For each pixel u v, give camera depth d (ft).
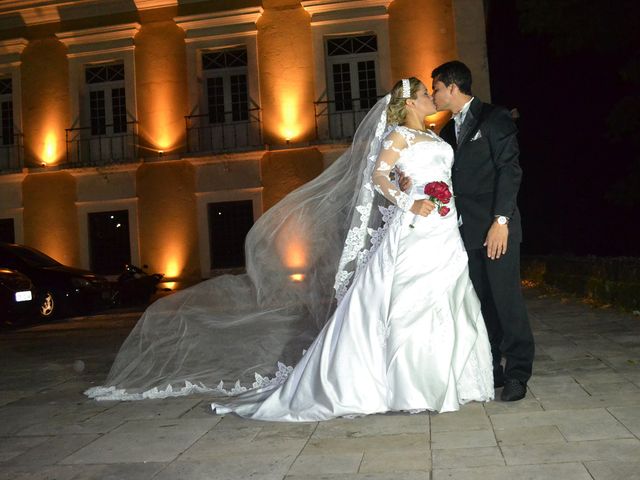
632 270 25.59
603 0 42.78
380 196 13.88
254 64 55.83
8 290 35.76
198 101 56.70
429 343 12.38
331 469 9.82
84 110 58.90
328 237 16.02
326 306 15.98
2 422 14.43
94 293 41.42
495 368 14.21
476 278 13.89
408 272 12.74
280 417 12.79
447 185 13.00
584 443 10.13
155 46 57.36
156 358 17.38
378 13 54.65
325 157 54.95
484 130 13.21
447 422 11.85
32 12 58.70
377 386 12.55
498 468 9.35
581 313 26.13
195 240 56.54
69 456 11.50
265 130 55.77
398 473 9.45
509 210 12.76
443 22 54.49
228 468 10.24
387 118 13.60
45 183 59.06
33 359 23.77
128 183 57.57
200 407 14.44
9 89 60.80
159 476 10.10
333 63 56.13
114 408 15.02
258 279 16.65
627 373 14.73
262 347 16.53
